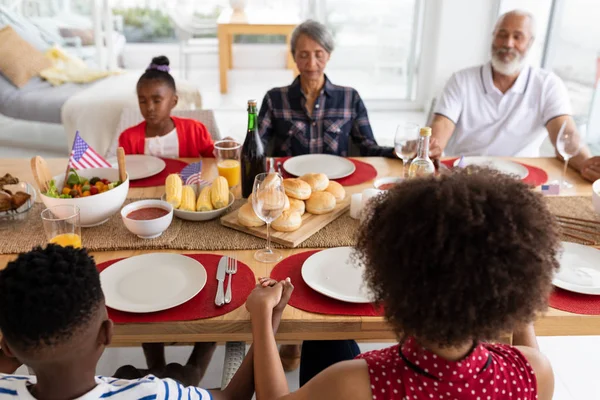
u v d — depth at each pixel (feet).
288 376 6.24
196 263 4.16
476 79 8.22
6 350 2.64
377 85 17.53
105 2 15.89
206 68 18.49
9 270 2.45
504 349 2.78
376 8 16.49
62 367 2.56
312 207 5.01
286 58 18.45
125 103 11.86
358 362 2.64
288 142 7.89
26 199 4.92
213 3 17.31
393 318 2.44
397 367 2.56
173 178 5.11
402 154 5.86
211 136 8.05
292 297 3.84
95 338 2.60
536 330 3.75
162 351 5.50
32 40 14.46
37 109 12.35
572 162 6.44
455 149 8.71
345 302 3.79
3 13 14.37
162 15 17.19
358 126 7.84
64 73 13.44
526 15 7.66
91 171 5.21
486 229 2.19
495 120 8.30
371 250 2.51
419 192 2.34
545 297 2.37
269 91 7.86
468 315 2.22
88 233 4.68
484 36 15.28
